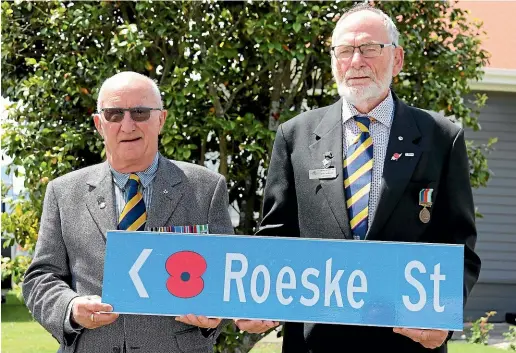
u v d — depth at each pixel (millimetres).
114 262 2775
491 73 9078
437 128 3010
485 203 9469
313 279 2758
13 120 5277
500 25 9711
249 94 5348
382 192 2879
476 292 9414
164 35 4902
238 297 2771
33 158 4863
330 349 2906
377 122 2996
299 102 5422
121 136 2871
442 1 5430
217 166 5469
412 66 5211
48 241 2951
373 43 2914
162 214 2920
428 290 2715
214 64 4871
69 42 5070
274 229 3057
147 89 2918
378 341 2879
